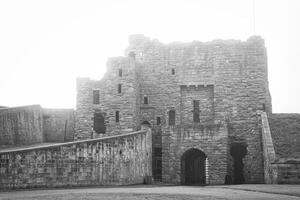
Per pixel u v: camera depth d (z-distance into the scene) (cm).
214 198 1866
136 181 4309
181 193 2206
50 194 2158
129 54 5909
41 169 2870
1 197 1977
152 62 5806
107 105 5538
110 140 3691
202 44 5672
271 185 3070
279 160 3525
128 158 4059
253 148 5319
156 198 1883
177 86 5666
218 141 4872
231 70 5541
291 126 4669
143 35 5891
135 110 5553
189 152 5134
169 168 5016
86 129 5578
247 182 5262
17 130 4862
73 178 3156
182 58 5712
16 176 2688
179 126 5022
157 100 5722
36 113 5488
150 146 5094
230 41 5600
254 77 5478
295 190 2334
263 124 4712
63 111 5956
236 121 5434
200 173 5362
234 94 5497
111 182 3662
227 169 4869
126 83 5506
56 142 5766
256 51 5519
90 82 5647
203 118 5572
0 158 2602
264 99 5416
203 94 5619
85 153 3303
